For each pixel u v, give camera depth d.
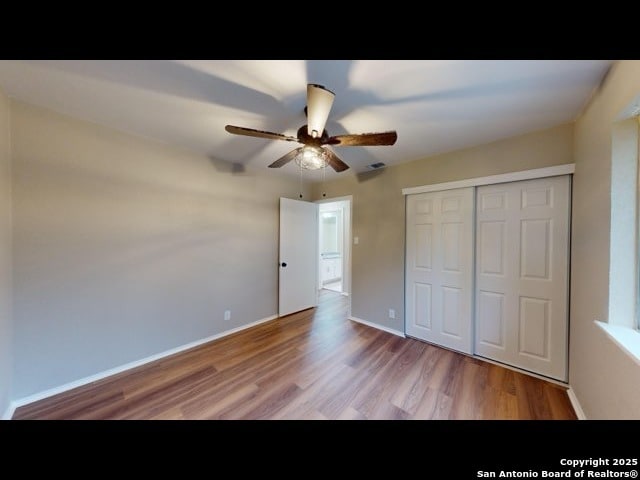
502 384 1.97
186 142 2.43
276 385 1.96
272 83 1.49
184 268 2.60
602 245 1.43
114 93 1.61
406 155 2.70
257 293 3.36
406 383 1.99
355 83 1.47
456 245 2.55
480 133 2.13
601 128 1.45
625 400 1.12
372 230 3.27
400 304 2.98
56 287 1.84
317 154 1.82
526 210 2.14
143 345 2.30
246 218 3.21
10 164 1.64
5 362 1.58
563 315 1.97
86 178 1.97
